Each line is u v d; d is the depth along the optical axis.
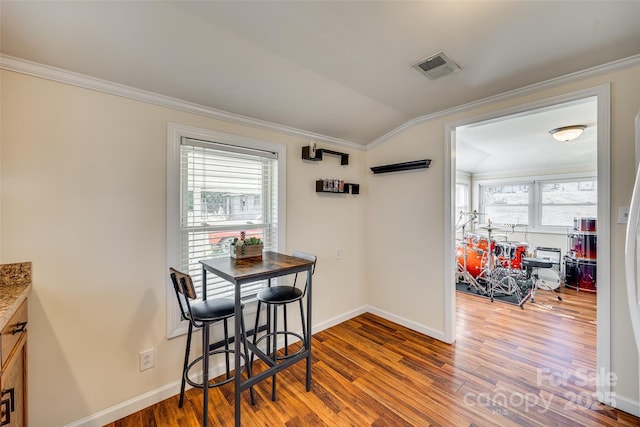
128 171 1.71
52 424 1.50
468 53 1.71
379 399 1.87
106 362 1.66
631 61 1.66
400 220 3.01
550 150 4.36
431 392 1.93
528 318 3.22
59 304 1.51
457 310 3.49
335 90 2.14
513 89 2.14
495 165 5.43
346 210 3.16
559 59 1.74
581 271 4.30
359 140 3.16
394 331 2.88
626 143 1.70
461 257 4.79
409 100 2.37
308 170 2.76
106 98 1.63
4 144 1.37
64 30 1.29
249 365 1.85
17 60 1.37
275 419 1.70
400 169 2.91
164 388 1.87
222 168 2.19
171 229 1.88
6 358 1.10
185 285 1.53
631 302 1.16
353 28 1.48
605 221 1.77
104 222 1.64
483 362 2.30
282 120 2.42
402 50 1.68
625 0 1.26
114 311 1.68
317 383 2.04
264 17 1.38
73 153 1.54
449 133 2.58
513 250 4.43
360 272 3.35
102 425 1.64
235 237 2.27
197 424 1.66
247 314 2.32
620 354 1.73
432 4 1.32
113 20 1.29
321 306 2.92
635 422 1.64
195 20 1.37
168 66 1.61
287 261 1.90
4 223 1.37
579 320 3.16
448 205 2.60
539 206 5.30
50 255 1.49
